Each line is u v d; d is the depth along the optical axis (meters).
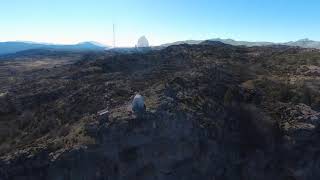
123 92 63.19
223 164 53.97
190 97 58.44
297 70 77.81
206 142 53.09
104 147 48.25
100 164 47.47
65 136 49.88
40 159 45.12
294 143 55.69
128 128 49.88
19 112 62.25
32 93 70.38
